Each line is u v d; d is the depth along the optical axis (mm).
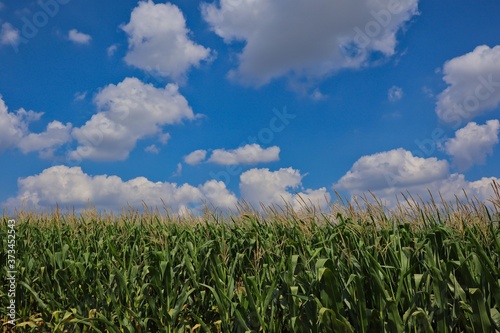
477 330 4285
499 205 5574
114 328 5926
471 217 5695
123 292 6621
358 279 4648
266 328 5270
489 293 4453
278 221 8203
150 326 6543
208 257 7016
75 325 6566
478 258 4465
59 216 11125
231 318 5824
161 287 6441
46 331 7238
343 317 4617
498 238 5449
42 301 7457
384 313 4652
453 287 4723
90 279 7340
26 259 8062
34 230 10156
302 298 4977
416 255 5305
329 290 4730
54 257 7723
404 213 6543
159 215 10281
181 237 8172
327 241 6234
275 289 5711
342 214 7223
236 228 8625
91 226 10297
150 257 7652
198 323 6457
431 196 6418
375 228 5836
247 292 5438
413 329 4645
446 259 5289
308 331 5090
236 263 7090
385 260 5398
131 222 10859
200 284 6121
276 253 6641
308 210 7504
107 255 7855
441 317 4461
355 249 5688
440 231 5355
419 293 4609
